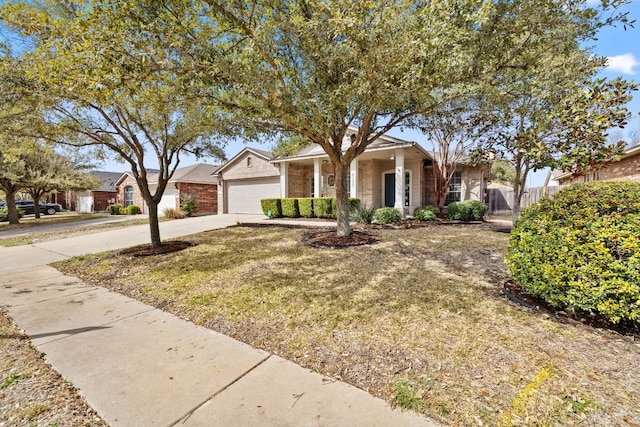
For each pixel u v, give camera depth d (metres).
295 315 3.34
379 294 3.83
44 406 1.99
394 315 3.23
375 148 11.19
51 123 5.93
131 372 2.38
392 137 11.80
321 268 5.07
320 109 4.71
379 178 14.22
